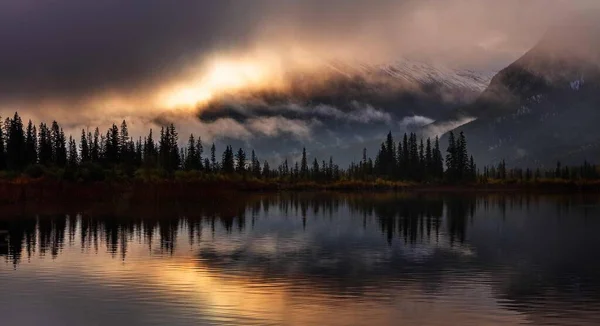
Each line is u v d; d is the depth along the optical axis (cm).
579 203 14650
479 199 16888
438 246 5759
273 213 10431
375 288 3747
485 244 5912
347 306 3294
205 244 5878
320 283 3894
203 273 4244
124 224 7956
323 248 5609
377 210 11425
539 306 3294
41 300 3412
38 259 4847
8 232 6906
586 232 7131
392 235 6744
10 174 15388
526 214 10350
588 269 4431
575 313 3162
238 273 4238
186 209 11025
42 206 11425
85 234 6719
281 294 3572
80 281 3925
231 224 8088
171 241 6100
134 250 5409
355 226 7888
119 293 3578
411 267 4509
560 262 4750
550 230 7356
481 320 3042
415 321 3006
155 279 4006
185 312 3159
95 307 3256
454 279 4034
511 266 4566
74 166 16062
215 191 17438
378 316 3102
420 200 16038
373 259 4916
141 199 13675
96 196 13700
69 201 12756
